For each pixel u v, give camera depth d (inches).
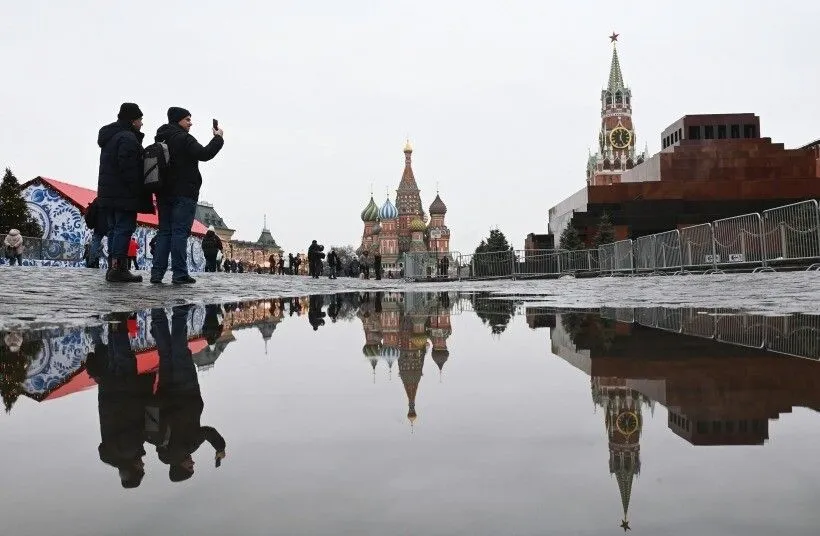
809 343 146.8
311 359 136.2
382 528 42.5
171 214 478.3
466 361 128.5
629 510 44.9
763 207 2393.0
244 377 112.2
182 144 459.5
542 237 3122.5
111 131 444.1
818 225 630.5
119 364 130.3
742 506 45.2
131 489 51.6
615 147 4719.5
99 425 76.1
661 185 2444.6
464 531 41.8
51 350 154.9
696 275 850.8
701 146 2456.9
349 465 57.7
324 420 77.2
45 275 521.3
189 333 197.8
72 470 57.2
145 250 1668.3
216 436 69.8
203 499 48.9
